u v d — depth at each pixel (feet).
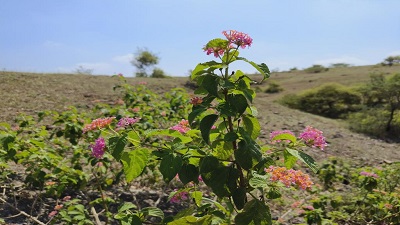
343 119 68.08
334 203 16.44
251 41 7.95
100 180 16.61
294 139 8.77
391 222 15.80
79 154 16.94
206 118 7.69
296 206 15.88
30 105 39.09
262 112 53.78
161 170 7.72
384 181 19.70
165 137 19.80
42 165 15.62
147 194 17.04
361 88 72.43
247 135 7.86
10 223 13.61
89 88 53.06
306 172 24.82
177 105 24.85
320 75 181.27
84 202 15.78
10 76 52.03
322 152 34.96
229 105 7.70
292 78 177.47
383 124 54.29
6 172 16.42
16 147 15.94
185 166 7.93
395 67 188.24
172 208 16.07
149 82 65.26
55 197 15.99
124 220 8.82
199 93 8.41
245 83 8.05
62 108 39.86
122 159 7.89
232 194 7.76
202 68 7.97
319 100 77.25
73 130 17.90
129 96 26.30
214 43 7.98
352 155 36.47
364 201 17.06
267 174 9.44
